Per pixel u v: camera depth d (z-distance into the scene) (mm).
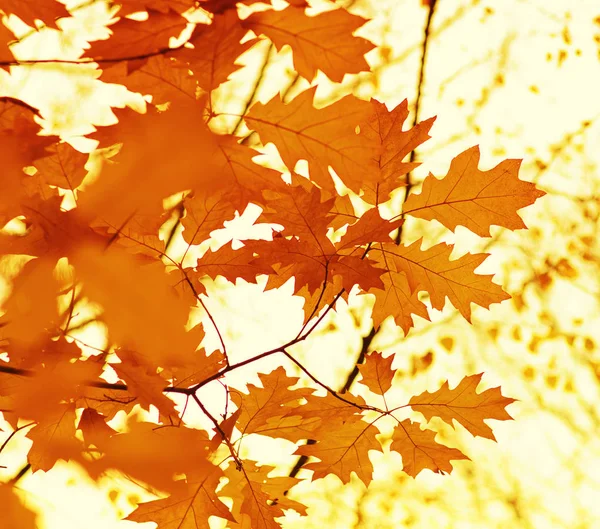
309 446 2529
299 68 2307
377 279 2441
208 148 2307
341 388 5648
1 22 2316
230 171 2363
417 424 2516
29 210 2314
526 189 2443
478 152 2451
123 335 2324
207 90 2314
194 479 2459
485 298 2482
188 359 2369
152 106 2338
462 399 2512
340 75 2305
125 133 2305
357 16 2289
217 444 2432
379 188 2445
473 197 2457
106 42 2289
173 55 2295
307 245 2439
